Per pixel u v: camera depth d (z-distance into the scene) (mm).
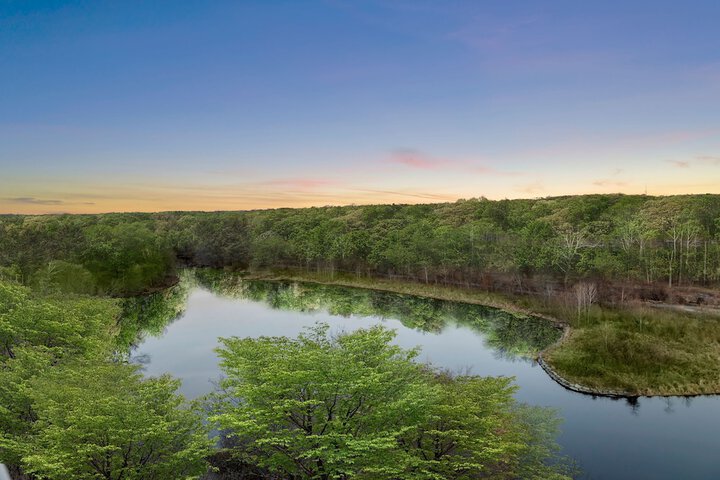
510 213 150500
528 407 30484
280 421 21828
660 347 47688
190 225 156375
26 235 83500
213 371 46469
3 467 20141
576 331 57812
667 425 35656
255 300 90375
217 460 28047
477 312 76938
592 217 131250
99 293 76250
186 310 79625
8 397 24109
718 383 41750
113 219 161875
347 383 20734
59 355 31766
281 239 133250
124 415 19359
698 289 72875
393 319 73125
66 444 18578
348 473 19609
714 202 108812
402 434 22219
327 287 104250
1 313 35125
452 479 22891
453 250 97688
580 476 28750
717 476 28891
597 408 38750
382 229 140000
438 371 41250
